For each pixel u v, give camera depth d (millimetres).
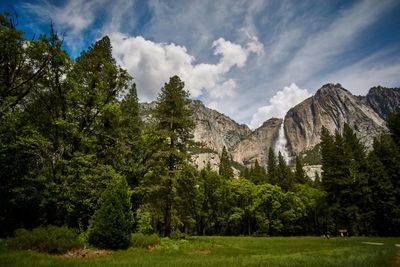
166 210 29250
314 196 70812
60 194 21016
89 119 24953
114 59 28953
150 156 28688
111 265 11742
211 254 18812
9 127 20203
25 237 15969
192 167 29328
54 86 23297
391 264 13758
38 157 21969
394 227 51125
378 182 52625
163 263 12516
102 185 23078
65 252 15852
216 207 65562
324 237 47969
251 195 67062
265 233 69375
